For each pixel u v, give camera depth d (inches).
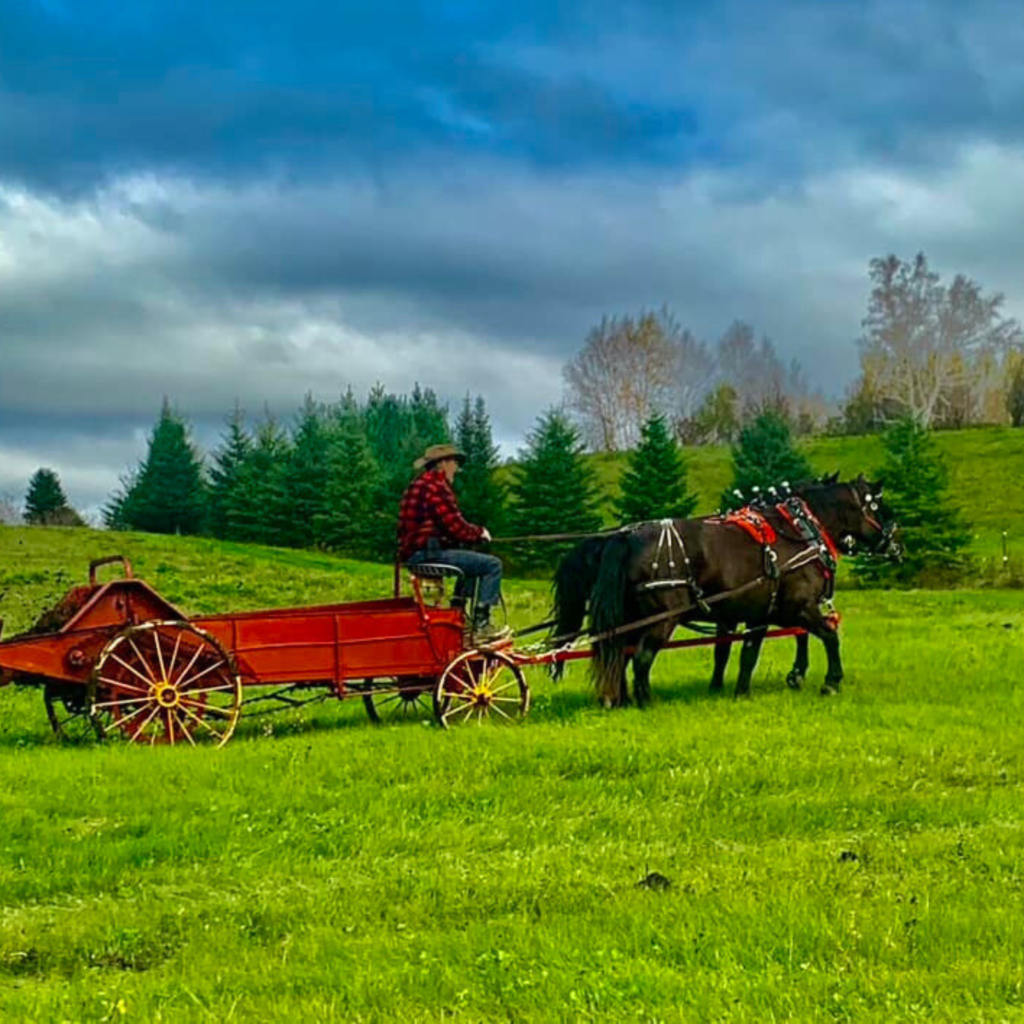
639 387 5017.2
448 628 603.8
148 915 332.8
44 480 4106.8
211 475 3390.7
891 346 5506.9
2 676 547.5
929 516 2217.0
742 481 2915.8
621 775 498.3
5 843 403.2
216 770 494.6
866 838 396.5
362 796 461.1
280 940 314.3
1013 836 394.9
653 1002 260.2
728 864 366.9
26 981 291.6
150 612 563.5
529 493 2642.7
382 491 2861.7
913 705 642.2
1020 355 5383.9
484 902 337.1
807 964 276.8
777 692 689.0
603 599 625.9
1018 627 1097.4
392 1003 266.5
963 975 269.1
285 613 602.2
